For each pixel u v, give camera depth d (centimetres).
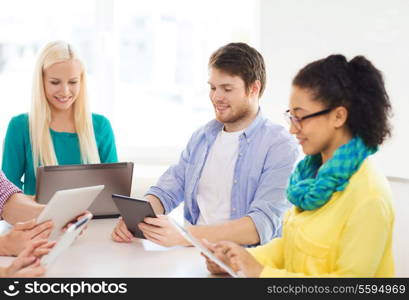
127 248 210
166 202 249
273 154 228
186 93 381
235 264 170
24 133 282
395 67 286
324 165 160
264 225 214
